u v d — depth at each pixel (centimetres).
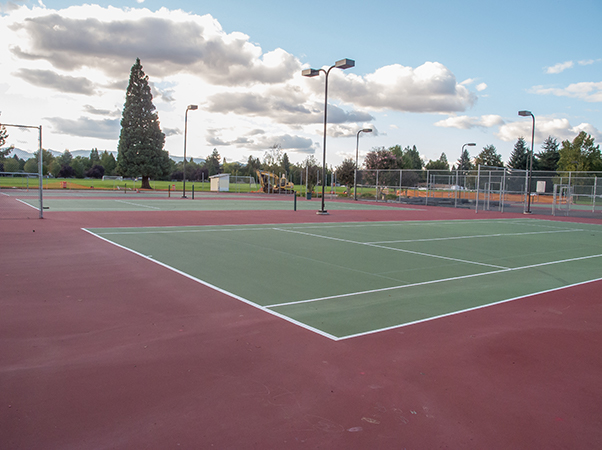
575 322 639
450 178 5303
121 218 2008
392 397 397
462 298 762
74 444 313
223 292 746
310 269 970
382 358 484
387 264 1063
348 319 619
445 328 595
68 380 411
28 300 671
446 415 369
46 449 307
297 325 586
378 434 337
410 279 904
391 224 2164
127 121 6894
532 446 328
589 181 4669
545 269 1064
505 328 603
